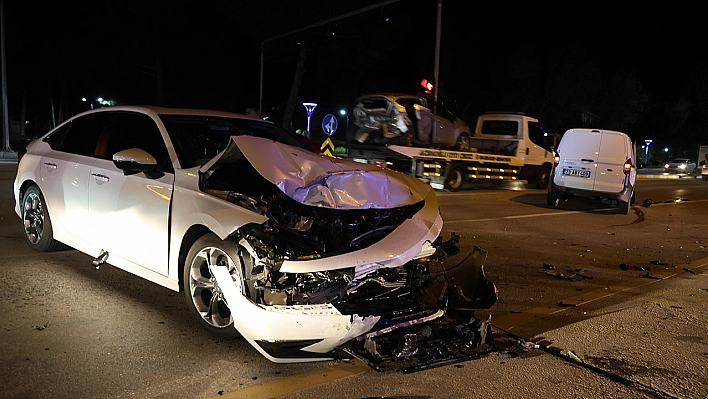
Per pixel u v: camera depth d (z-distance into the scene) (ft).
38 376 12.32
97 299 17.31
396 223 14.79
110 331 14.93
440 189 59.31
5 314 15.76
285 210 14.70
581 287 21.91
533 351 15.15
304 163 14.82
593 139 46.19
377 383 12.86
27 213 22.63
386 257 13.28
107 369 12.80
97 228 18.34
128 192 16.93
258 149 14.71
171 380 12.46
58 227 20.66
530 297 20.25
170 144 16.80
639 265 26.43
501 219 39.27
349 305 13.20
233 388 12.27
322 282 12.99
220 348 14.25
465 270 16.85
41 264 20.76
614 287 22.09
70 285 18.53
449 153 57.47
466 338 14.78
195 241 14.87
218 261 14.30
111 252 17.93
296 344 12.59
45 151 21.75
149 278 16.49
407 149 54.39
